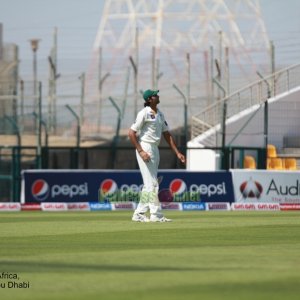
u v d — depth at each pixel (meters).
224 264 31.00
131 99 103.94
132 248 36.94
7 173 110.56
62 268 30.03
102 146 101.81
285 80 113.69
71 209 83.88
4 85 108.19
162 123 53.41
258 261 31.95
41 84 94.69
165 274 28.34
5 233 45.31
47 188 84.94
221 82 108.44
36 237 42.66
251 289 25.19
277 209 85.19
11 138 111.12
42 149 94.50
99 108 101.56
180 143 106.12
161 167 107.00
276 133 112.31
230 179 86.38
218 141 109.62
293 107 112.19
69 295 24.34
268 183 86.88
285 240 41.09
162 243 39.38
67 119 103.62
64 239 41.47
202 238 42.03
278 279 27.12
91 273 28.77
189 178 85.25
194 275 28.06
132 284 26.23
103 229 48.06
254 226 50.91
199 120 106.62
